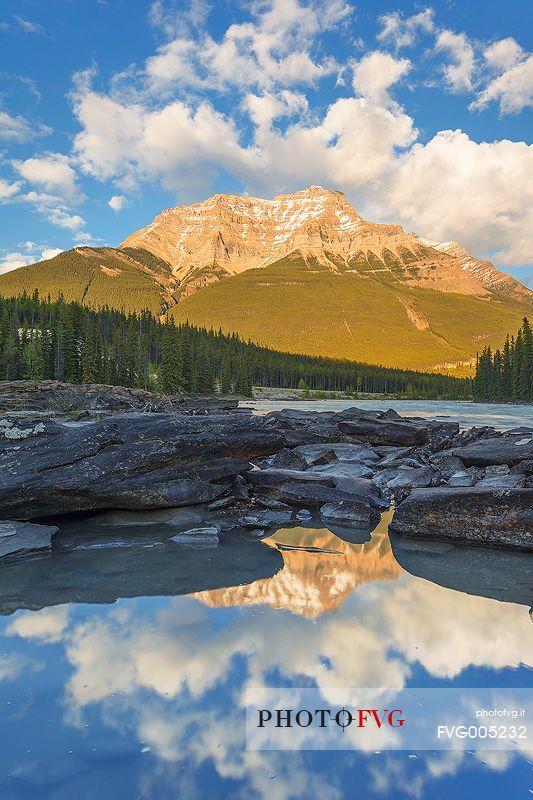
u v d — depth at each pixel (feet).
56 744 14.23
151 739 14.46
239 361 497.87
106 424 45.80
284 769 13.38
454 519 36.32
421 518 37.40
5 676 17.76
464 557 33.01
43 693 16.72
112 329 499.92
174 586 27.25
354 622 22.67
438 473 55.01
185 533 37.17
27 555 32.24
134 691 16.90
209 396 370.53
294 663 18.89
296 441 78.79
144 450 43.24
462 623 22.70
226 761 13.67
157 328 552.41
